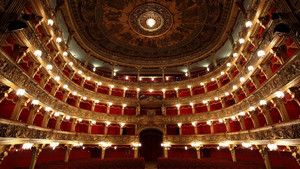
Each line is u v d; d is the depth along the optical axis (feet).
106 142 78.89
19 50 37.88
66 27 73.82
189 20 80.33
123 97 93.20
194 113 84.33
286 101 42.47
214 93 81.41
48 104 54.44
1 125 31.94
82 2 68.49
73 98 77.10
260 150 50.67
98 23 80.59
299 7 27.14
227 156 77.56
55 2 58.75
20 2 29.04
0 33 26.08
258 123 54.90
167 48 100.22
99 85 93.25
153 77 113.91
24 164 54.03
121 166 56.34
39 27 48.83
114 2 71.92
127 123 87.04
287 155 51.37
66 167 46.32
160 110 97.35
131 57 105.50
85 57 95.50
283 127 38.73
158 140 103.19
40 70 51.01
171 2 72.38
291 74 34.12
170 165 54.90
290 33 29.60
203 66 105.19
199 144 77.25
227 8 68.90
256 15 45.32
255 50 48.60
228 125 72.13
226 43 83.30
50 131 54.70
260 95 49.14
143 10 77.10
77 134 70.23
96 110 88.74
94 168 47.91
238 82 65.21
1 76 30.96
